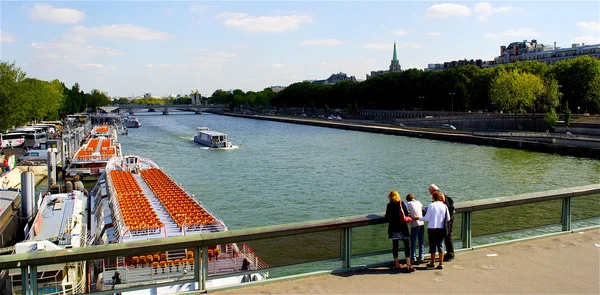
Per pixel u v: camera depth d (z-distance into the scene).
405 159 97.50
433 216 14.85
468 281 13.80
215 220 37.53
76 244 36.03
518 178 73.56
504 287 13.35
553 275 14.21
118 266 26.39
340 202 59.53
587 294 12.91
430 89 195.88
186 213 39.34
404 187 68.00
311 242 15.77
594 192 18.23
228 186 71.12
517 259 15.55
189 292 12.84
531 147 110.38
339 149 118.69
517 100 142.00
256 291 13.05
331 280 13.84
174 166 92.88
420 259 15.38
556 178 73.38
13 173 66.06
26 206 45.25
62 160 82.38
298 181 74.12
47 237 36.50
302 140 145.50
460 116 163.88
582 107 150.50
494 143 120.81
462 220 16.39
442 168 84.50
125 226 34.53
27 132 120.12
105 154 85.06
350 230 14.48
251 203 59.62
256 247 18.28
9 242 40.84
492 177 74.69
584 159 94.56
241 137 158.38
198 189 69.12
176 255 27.34
